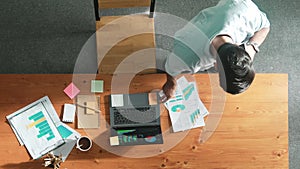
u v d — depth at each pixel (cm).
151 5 247
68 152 211
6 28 289
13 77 216
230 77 160
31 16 291
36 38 289
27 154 210
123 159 211
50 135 212
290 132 287
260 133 216
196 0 298
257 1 301
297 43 298
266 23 207
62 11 293
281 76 220
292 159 284
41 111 214
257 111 217
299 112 289
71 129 213
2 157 209
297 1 301
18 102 214
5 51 286
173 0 297
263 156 215
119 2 243
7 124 212
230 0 194
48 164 205
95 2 241
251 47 206
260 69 294
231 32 182
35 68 285
